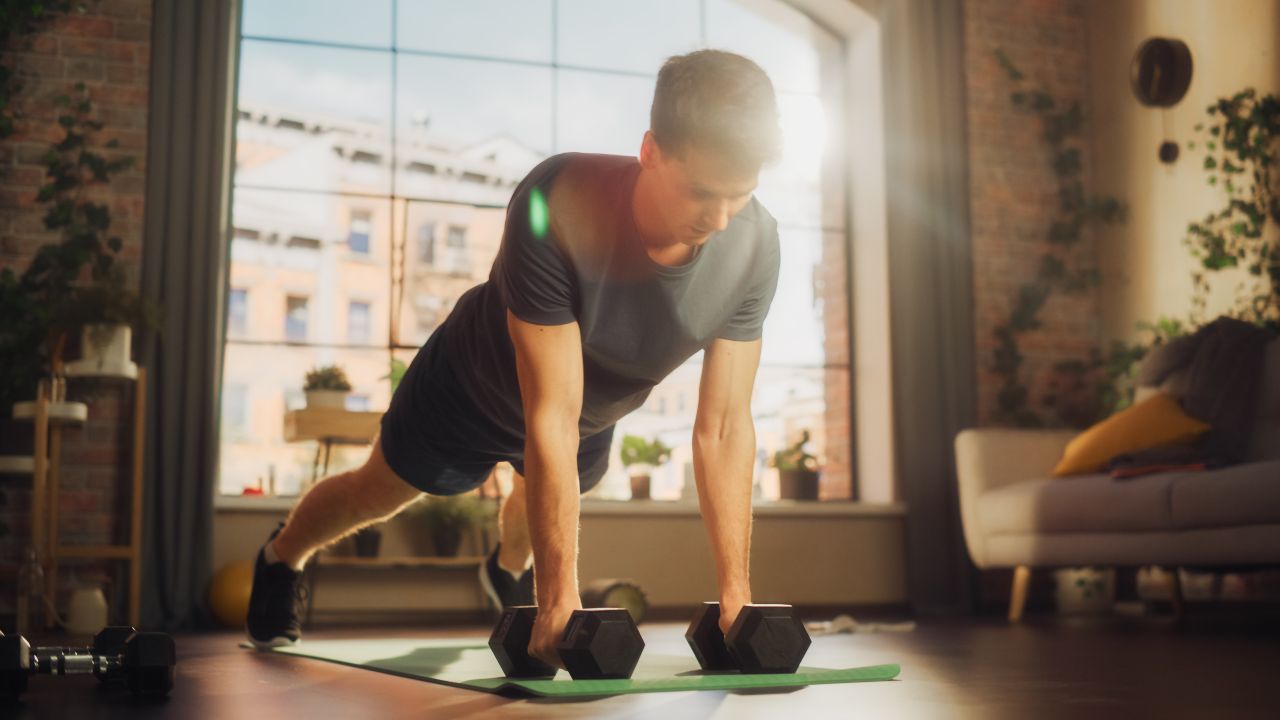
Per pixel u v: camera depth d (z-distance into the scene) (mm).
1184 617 4137
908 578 5566
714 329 1770
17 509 4621
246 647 2967
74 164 4832
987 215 5941
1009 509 4566
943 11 5980
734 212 1489
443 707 1410
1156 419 4426
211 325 4793
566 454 1632
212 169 4875
